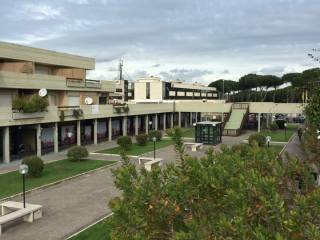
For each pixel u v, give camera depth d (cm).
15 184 2172
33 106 3003
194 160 612
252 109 5697
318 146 956
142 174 616
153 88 9631
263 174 596
